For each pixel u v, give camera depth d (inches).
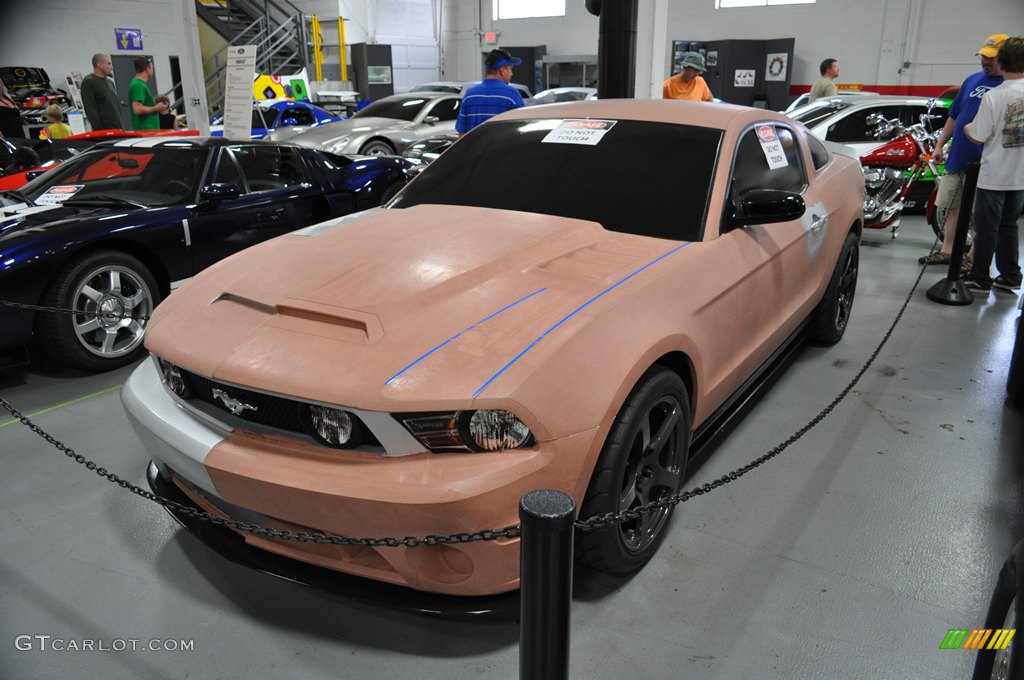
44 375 154.3
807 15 634.2
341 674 74.7
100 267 148.6
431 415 68.3
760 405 136.9
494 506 67.8
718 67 666.2
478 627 81.4
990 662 62.7
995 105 192.9
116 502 106.7
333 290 83.4
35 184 179.8
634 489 84.7
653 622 81.2
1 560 93.4
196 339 81.1
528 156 119.6
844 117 326.6
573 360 73.4
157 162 177.6
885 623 81.2
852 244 160.7
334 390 69.4
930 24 584.1
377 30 789.9
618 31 223.5
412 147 324.8
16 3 632.4
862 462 116.1
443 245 93.2
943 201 235.0
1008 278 210.8
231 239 175.2
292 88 581.0
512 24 800.3
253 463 72.8
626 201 106.8
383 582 75.4
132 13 696.4
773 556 92.8
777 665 75.4
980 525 99.7
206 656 77.2
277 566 78.7
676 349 85.6
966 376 151.1
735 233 106.6
